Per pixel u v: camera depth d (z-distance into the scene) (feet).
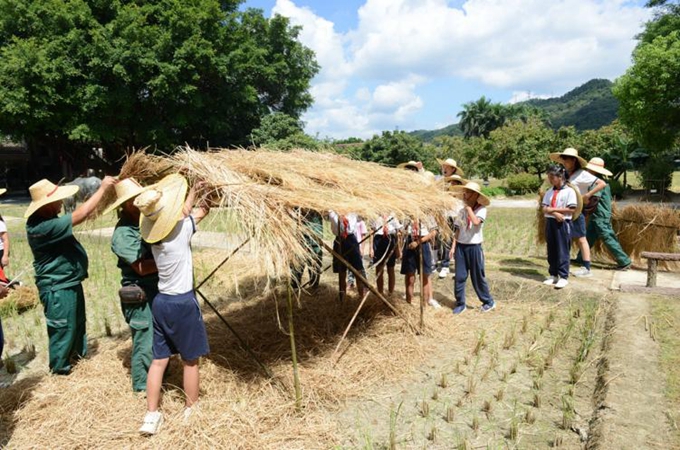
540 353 16.11
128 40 72.23
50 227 12.79
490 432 11.51
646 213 26.14
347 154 20.16
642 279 23.03
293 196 11.93
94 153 96.07
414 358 15.67
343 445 10.96
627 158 97.76
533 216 56.49
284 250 10.73
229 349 15.37
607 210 25.08
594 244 27.48
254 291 22.39
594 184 24.09
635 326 16.76
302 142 76.13
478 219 19.45
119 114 76.48
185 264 11.10
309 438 11.05
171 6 77.56
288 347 15.66
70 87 72.79
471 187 19.45
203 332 11.50
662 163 88.02
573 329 18.28
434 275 25.95
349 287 22.98
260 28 96.12
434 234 18.92
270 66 92.17
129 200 12.17
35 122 73.87
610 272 24.85
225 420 11.19
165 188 11.10
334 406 12.71
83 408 11.91
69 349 13.78
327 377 13.76
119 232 12.14
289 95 101.60
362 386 13.80
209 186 11.60
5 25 73.00
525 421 11.98
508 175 108.58
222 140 95.40
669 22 84.94
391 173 17.53
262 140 80.84
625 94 80.84
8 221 51.78
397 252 20.48
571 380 14.06
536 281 23.31
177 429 10.85
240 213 10.87
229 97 85.35
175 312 10.93
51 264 13.32
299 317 18.43
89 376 13.56
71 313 13.66
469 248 20.08
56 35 72.69
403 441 11.12
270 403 12.30
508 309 20.75
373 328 17.48
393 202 13.97
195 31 75.77
